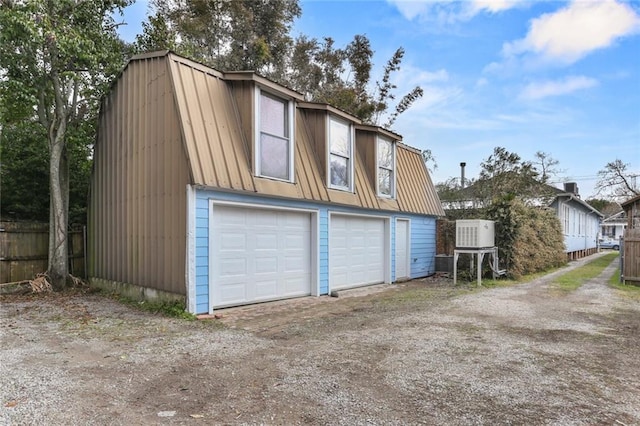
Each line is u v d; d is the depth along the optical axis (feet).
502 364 14.24
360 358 14.88
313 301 28.07
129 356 15.01
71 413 10.16
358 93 73.61
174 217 23.15
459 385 12.28
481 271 39.06
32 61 29.40
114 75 31.60
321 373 13.28
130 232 27.48
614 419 10.13
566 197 65.46
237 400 11.14
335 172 32.91
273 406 10.76
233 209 24.81
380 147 38.37
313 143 31.76
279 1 67.77
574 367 13.97
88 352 15.52
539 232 47.39
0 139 35.09
